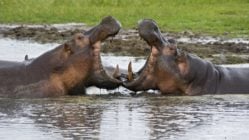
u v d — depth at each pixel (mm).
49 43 74438
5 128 36344
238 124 38156
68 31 83562
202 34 82125
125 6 109375
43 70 45781
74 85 45812
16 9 104062
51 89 45438
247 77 48281
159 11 102000
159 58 45938
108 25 44875
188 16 97438
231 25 89875
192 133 35844
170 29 85875
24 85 45500
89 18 98312
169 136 35125
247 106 43375
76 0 111375
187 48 69938
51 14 100000
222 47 71688
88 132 35656
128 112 40969
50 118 38844
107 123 37812
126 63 59938
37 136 34688
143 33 45250
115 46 70312
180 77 46312
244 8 108188
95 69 45594
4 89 45469
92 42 45312
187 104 43750
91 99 44938
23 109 41344
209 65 47688
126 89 47625
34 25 92062
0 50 67688
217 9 105938
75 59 45281
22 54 64938
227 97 46281
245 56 66625
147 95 46625
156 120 38812
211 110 41969
